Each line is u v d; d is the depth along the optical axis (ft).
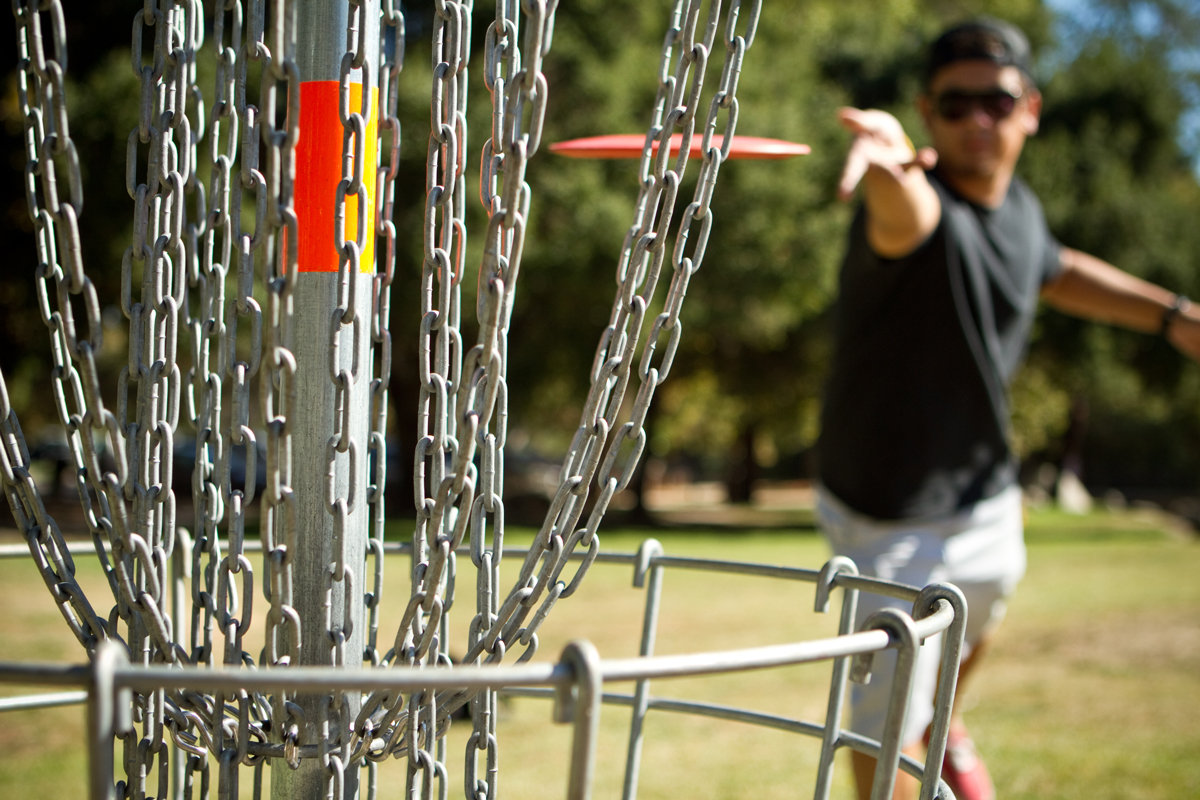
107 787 2.20
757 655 2.55
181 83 3.57
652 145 3.60
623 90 44.83
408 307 42.47
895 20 68.85
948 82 8.07
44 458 77.56
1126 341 65.51
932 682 7.45
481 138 34.37
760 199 47.14
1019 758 12.22
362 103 3.20
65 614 3.60
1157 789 10.94
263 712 3.61
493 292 3.14
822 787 4.10
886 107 61.00
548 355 54.08
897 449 7.65
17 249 43.57
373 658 3.72
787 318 54.70
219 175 3.51
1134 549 45.24
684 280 3.50
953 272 7.46
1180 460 120.26
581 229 43.98
